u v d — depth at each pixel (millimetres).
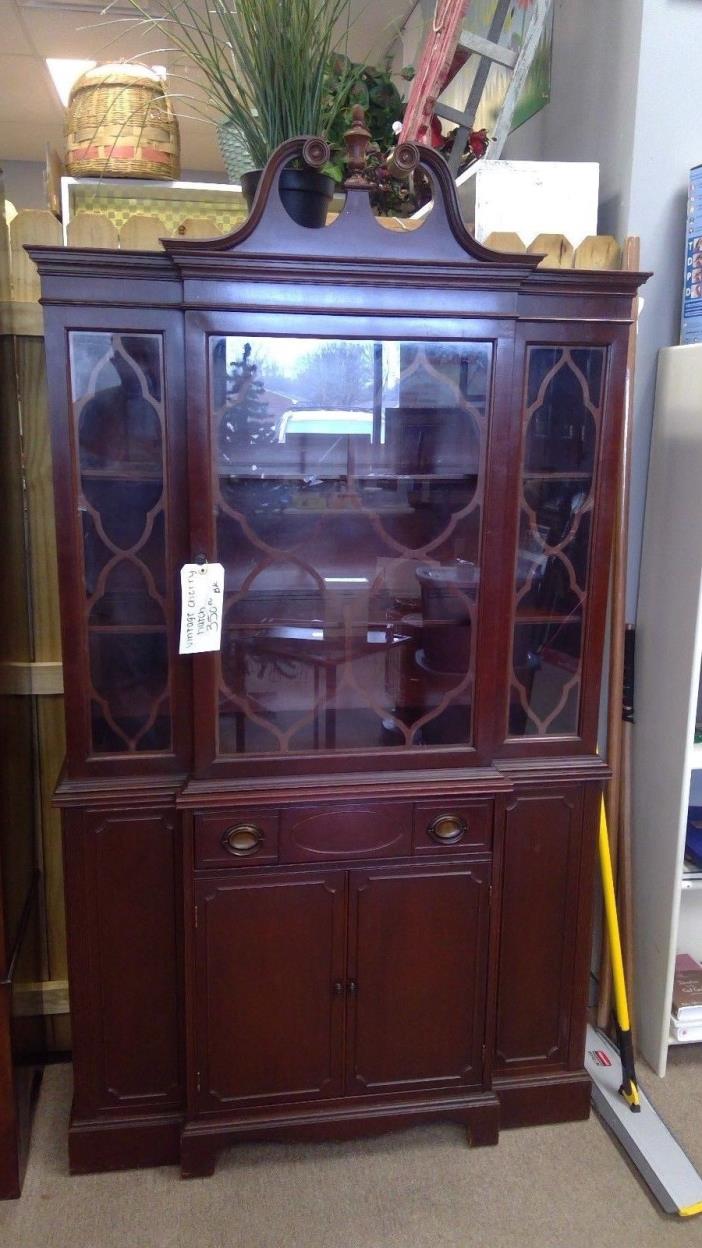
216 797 1501
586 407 1559
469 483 1512
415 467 1501
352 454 1485
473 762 1605
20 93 4207
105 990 1597
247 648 1521
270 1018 1613
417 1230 1534
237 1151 1712
